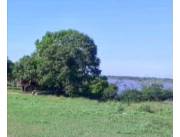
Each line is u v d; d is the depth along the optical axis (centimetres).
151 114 2362
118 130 1728
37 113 2220
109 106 2808
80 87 4347
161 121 2023
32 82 4375
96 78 4341
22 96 3303
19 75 4353
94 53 4606
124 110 2522
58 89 4362
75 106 2770
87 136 1585
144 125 1841
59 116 2138
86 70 4447
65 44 4603
